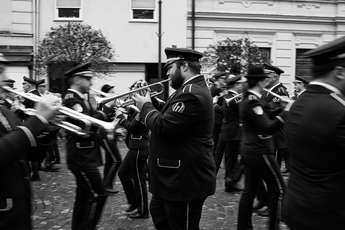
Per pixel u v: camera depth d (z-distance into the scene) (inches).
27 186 109.0
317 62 115.0
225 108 319.6
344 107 107.0
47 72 665.6
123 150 507.5
